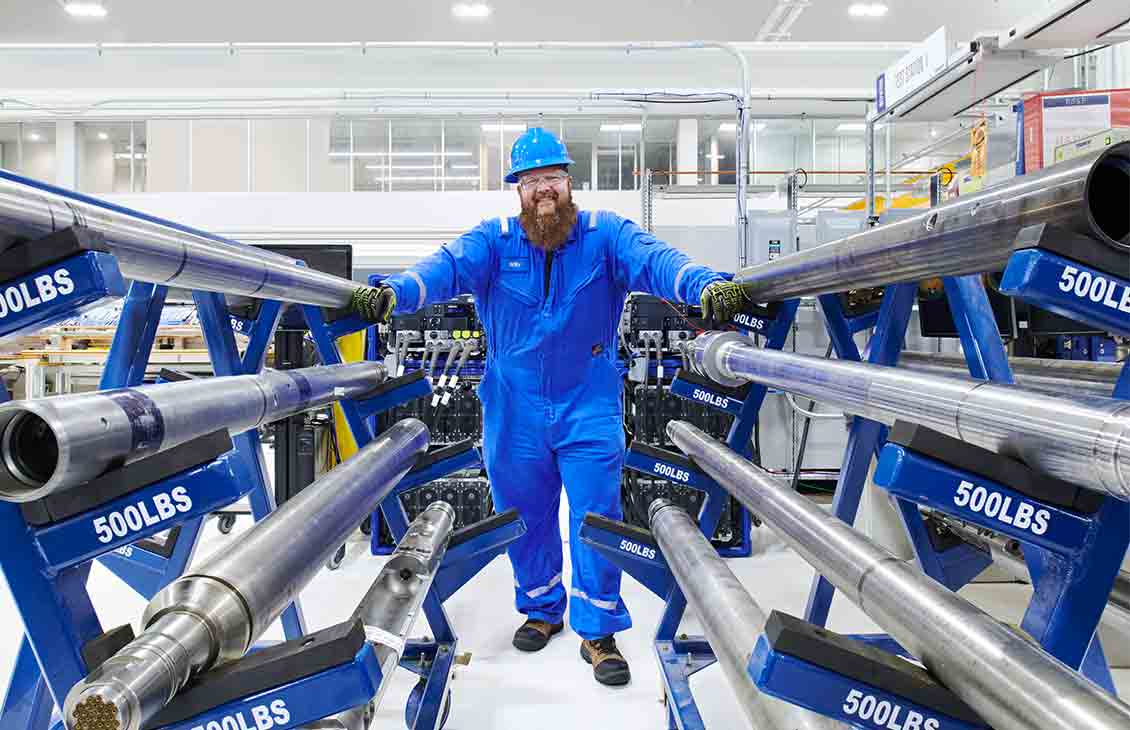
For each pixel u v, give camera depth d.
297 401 1.34
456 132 9.48
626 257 2.03
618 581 2.06
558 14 8.12
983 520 0.76
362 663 0.67
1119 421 0.61
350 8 7.93
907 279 1.17
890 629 0.80
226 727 0.66
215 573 0.74
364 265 7.62
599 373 2.10
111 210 0.91
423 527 1.55
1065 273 0.69
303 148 9.15
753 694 0.89
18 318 0.69
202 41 8.72
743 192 4.26
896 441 0.79
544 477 2.16
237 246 1.27
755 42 7.90
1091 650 0.97
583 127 9.36
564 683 1.99
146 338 1.48
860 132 9.68
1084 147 2.43
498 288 2.08
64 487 0.66
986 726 0.69
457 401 3.39
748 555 3.25
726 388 1.73
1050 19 2.19
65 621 0.71
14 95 6.90
